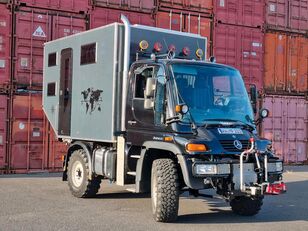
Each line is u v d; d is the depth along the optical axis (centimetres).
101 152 973
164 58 899
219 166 759
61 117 1112
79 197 1025
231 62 1778
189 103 817
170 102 808
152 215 851
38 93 1451
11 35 1418
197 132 793
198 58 1015
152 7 1625
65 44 1106
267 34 1867
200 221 826
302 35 1944
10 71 1416
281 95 1888
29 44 1442
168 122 802
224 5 1769
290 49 1914
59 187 1167
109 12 1554
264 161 783
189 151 755
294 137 1916
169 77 820
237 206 892
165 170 784
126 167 891
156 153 848
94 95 988
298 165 1916
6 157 1407
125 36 928
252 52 1823
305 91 1944
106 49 958
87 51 1021
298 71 1930
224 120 827
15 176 1359
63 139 1115
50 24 1472
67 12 1495
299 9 1941
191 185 755
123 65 930
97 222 786
